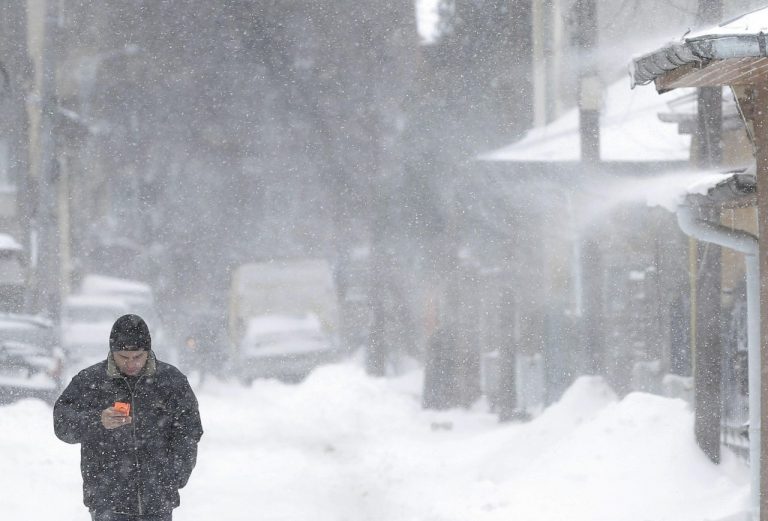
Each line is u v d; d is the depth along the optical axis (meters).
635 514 30.75
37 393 58.69
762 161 24.48
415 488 37.62
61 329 71.25
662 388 52.94
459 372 63.62
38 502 33.94
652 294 58.19
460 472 40.19
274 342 79.06
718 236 28.64
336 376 66.12
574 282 63.78
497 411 61.28
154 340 83.19
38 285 100.62
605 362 58.50
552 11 98.88
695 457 33.75
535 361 61.12
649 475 33.59
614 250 60.34
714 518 28.83
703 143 39.19
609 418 37.75
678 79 23.11
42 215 106.38
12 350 59.06
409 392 71.75
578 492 33.31
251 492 37.31
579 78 59.53
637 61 23.81
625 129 60.81
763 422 24.86
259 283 81.00
